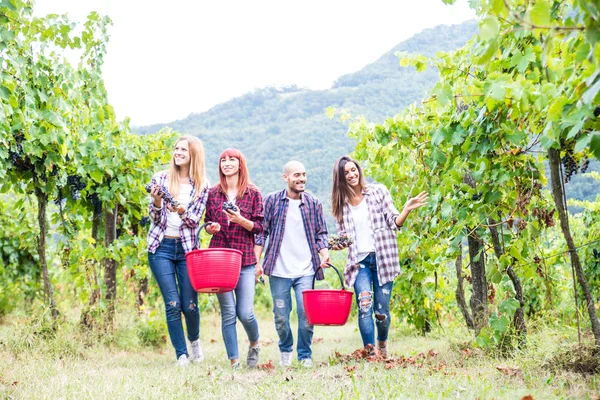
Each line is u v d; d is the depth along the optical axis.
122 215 7.14
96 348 5.46
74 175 6.20
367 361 4.47
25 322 5.35
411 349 5.48
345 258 12.55
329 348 6.28
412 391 3.25
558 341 3.97
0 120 4.21
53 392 3.35
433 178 5.17
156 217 4.69
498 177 4.09
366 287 4.71
